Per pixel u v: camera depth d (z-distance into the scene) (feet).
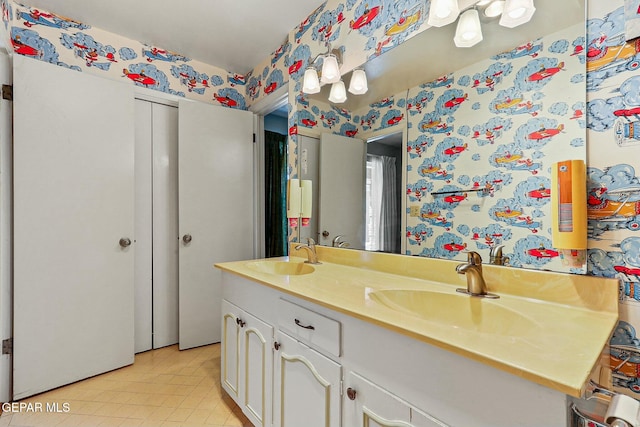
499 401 2.00
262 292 4.47
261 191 9.36
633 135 2.71
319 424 3.37
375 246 5.15
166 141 8.12
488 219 3.76
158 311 7.98
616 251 2.79
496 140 3.69
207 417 5.07
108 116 6.69
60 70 6.08
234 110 8.72
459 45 4.06
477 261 3.54
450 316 3.51
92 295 6.45
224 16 6.70
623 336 2.73
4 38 5.47
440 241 4.27
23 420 4.99
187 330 7.97
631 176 2.71
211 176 8.34
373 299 3.45
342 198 5.78
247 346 4.78
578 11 3.05
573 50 3.07
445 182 4.22
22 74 5.66
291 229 7.00
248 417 4.70
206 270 8.26
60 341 6.04
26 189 5.69
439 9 3.93
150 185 7.88
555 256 3.20
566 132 3.11
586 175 2.93
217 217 8.43
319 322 3.40
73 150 6.22
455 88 4.11
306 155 6.70
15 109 5.59
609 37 2.84
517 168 3.50
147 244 7.83
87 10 6.48
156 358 7.38
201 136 8.20
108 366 6.63
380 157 5.12
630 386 2.68
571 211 2.86
